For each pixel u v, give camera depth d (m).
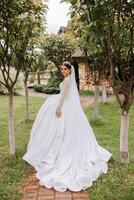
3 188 4.48
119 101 5.22
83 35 4.84
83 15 4.62
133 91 5.07
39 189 4.58
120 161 5.49
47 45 12.27
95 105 9.48
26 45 5.87
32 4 5.21
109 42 4.61
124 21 4.53
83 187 4.58
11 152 6.04
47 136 5.39
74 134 5.27
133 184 4.54
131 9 4.43
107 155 5.65
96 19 4.49
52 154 5.26
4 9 5.02
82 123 5.42
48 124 5.43
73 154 5.19
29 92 20.52
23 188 4.61
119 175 4.92
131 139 7.38
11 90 5.97
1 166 5.49
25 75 9.38
